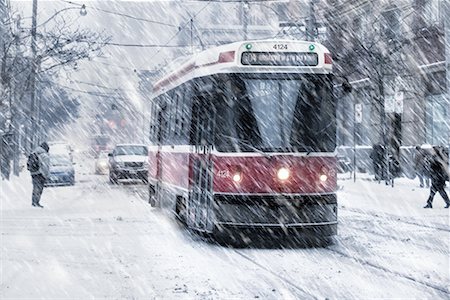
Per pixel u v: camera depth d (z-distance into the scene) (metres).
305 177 11.33
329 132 11.66
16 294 7.45
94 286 7.98
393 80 30.00
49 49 27.88
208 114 12.04
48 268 9.15
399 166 30.75
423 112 29.50
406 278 8.71
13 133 29.34
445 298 7.49
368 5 34.09
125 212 17.45
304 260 10.21
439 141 28.44
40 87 44.53
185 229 14.05
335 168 11.68
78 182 31.77
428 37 28.97
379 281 8.50
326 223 11.40
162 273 8.94
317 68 11.74
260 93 11.55
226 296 7.50
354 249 11.32
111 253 10.65
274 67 11.62
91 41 28.67
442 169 18.25
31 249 10.94
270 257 10.52
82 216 16.36
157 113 18.22
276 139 11.39
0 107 25.59
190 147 13.11
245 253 10.93
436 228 14.07
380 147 29.59
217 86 11.76
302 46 11.75
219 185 11.40
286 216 11.17
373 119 34.50
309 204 11.30
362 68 31.91
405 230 13.80
